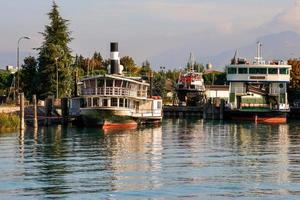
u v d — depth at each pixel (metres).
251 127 109.88
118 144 71.75
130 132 90.44
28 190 43.25
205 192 43.16
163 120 133.75
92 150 65.12
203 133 92.81
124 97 97.12
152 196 41.91
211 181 46.97
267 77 134.75
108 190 43.50
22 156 59.25
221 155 62.62
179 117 148.50
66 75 130.62
